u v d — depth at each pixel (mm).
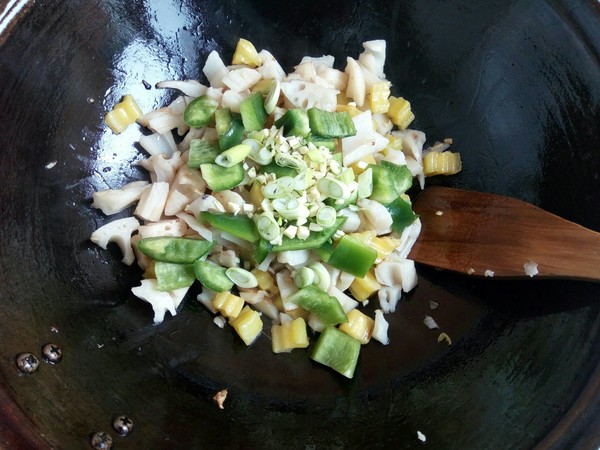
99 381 242
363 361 288
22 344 223
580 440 215
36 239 251
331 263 286
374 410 272
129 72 298
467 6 297
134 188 291
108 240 280
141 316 278
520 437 229
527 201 291
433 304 299
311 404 277
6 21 238
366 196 292
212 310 292
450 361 280
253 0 320
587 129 267
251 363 286
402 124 327
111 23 282
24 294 236
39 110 259
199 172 294
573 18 265
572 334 246
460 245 288
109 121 291
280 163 281
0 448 192
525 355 257
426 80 325
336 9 324
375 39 329
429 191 309
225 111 301
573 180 273
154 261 279
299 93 302
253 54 322
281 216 274
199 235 288
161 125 304
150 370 264
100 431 226
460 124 319
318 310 284
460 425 251
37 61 254
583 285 252
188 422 255
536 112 288
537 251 263
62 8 257
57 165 268
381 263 294
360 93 316
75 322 251
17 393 207
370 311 303
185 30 312
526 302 270
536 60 284
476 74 307
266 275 295
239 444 254
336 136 292
